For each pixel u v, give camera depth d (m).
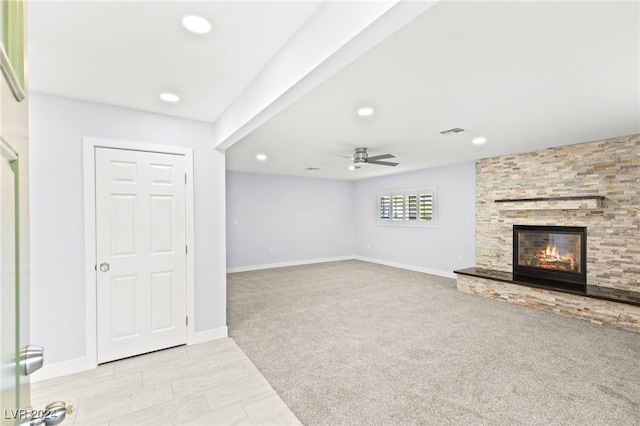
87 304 2.65
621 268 3.91
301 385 2.38
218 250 3.35
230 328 3.58
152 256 2.96
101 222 2.72
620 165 3.92
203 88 2.43
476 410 2.06
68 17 1.53
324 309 4.27
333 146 4.48
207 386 2.38
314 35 1.52
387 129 3.58
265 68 2.08
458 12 1.49
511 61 1.99
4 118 0.52
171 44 1.81
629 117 3.11
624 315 3.46
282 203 7.85
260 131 3.67
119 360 2.79
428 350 2.97
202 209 3.25
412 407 2.10
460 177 6.10
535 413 2.03
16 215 0.60
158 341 2.98
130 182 2.85
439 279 6.18
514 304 4.46
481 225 5.55
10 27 0.58
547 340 3.19
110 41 1.77
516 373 2.53
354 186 9.12
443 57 1.94
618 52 1.87
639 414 2.02
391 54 1.90
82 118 2.65
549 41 1.75
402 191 7.44
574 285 4.17
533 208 4.67
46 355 2.50
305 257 8.23
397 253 7.64
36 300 2.47
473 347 3.03
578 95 2.55
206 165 3.28
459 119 3.20
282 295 5.02
